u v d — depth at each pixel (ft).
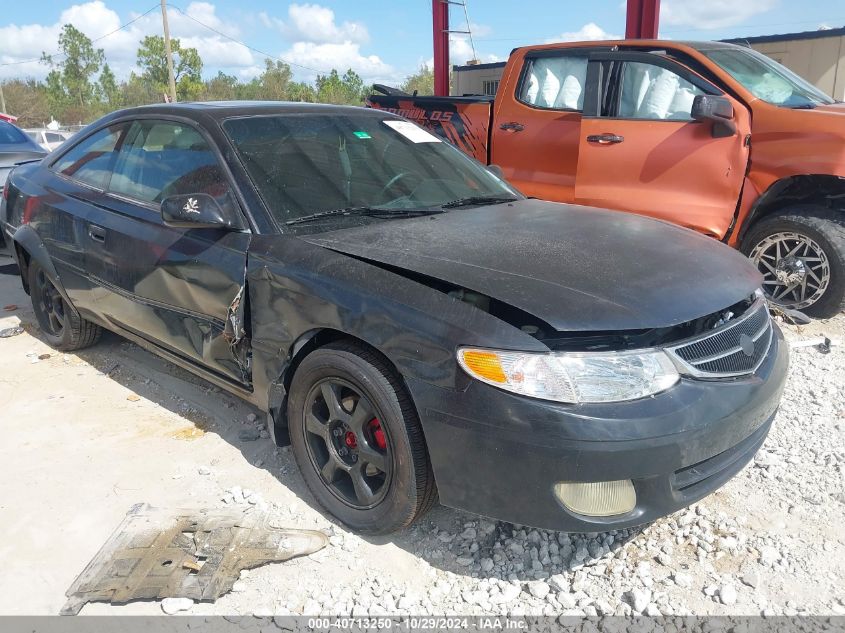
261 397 9.87
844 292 15.60
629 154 17.01
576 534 9.03
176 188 11.02
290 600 7.98
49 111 217.36
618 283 8.09
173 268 10.59
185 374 13.92
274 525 9.24
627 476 7.25
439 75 37.70
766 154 15.75
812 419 11.77
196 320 10.63
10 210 15.16
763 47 37.73
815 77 35.99
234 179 10.14
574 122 18.24
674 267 8.73
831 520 9.23
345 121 12.26
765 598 7.94
